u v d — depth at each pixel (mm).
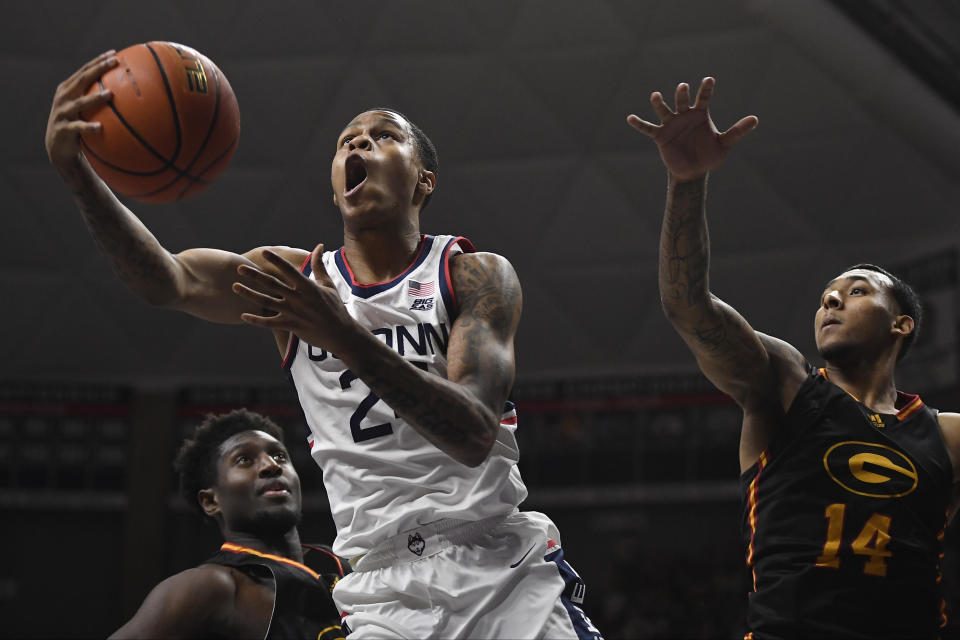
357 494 2898
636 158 16375
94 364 17016
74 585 16125
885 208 15688
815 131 15602
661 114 2920
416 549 2873
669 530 15977
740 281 16484
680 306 3225
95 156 2734
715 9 15367
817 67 15133
